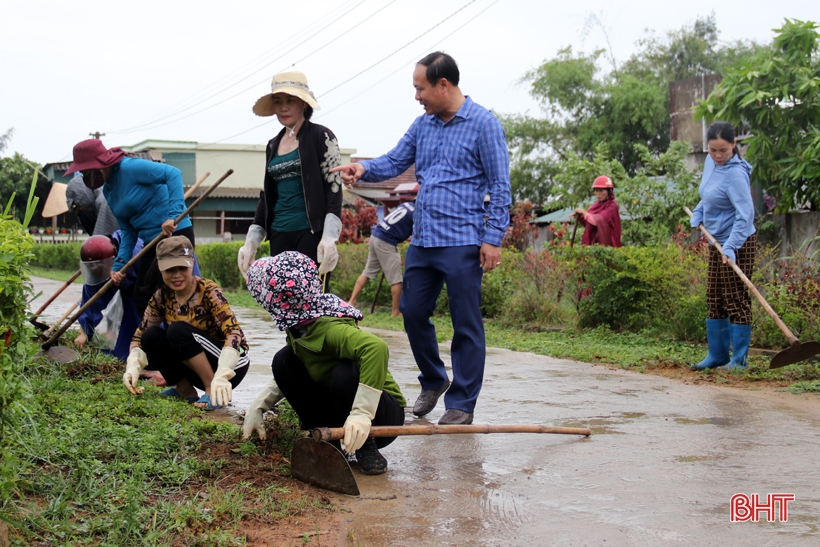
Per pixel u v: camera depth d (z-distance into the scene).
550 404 5.53
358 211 19.22
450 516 3.32
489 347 8.62
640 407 5.42
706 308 8.22
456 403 4.83
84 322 7.27
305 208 5.38
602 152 14.85
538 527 3.20
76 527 2.96
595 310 9.46
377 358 3.64
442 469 4.02
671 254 8.81
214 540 2.95
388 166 5.23
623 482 3.77
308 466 3.70
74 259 27.00
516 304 10.48
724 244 6.69
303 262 3.87
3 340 2.73
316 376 4.00
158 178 6.37
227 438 4.32
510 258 11.11
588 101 31.48
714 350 6.89
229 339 4.87
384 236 11.02
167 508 3.20
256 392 5.89
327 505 3.43
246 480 3.69
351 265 13.68
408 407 5.51
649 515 3.33
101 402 4.78
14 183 32.94
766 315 7.78
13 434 3.19
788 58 9.95
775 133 10.17
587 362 7.54
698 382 6.42
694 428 4.80
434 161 5.02
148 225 6.42
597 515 3.33
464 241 4.86
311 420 4.25
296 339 3.94
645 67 34.97
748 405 5.46
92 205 7.79
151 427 4.25
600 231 10.36
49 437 3.81
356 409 3.64
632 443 4.46
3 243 2.75
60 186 9.30
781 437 4.57
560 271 10.04
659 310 8.88
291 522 3.23
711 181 6.90
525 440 4.57
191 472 3.67
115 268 6.59
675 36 35.31
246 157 38.97
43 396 4.72
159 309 5.23
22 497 3.18
